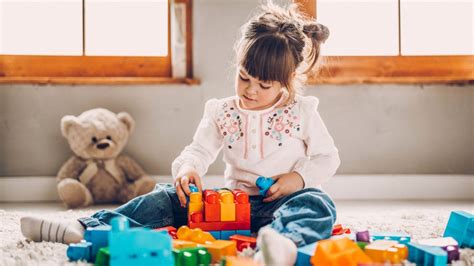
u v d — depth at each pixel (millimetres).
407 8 2727
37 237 1344
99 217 1398
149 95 2664
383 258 1091
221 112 1569
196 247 1107
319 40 1590
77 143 2443
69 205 2375
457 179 2676
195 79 2646
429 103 2703
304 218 1215
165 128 2668
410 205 2396
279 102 1543
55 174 2639
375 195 2652
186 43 2676
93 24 2693
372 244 1163
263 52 1415
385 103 2697
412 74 2705
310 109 1530
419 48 2736
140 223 1409
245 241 1227
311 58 1586
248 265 1012
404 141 2699
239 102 1569
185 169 1463
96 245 1184
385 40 2725
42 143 2643
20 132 2639
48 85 2643
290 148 1502
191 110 2672
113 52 2703
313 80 2641
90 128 2441
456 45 2746
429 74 2709
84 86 2648
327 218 1226
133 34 2705
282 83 1453
